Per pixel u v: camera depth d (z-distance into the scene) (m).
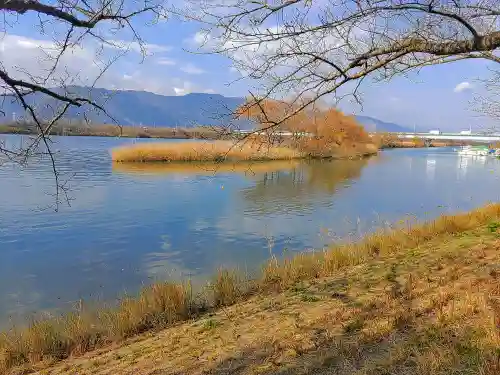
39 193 20.48
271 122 3.80
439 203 21.33
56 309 8.60
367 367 3.88
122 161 35.22
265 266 9.78
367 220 16.88
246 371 4.54
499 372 3.29
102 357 5.92
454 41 3.44
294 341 5.06
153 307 7.55
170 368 5.04
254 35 3.54
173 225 15.95
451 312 4.68
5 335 6.71
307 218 17.38
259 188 25.20
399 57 3.75
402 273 7.50
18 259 11.91
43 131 3.81
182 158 36.88
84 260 11.91
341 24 3.47
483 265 6.90
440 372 3.52
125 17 3.64
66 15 3.36
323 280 8.20
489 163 48.28
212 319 6.89
